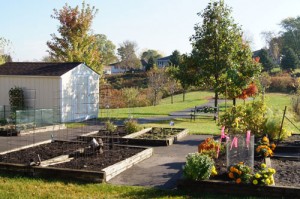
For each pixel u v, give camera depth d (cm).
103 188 693
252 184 646
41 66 2050
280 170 790
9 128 1486
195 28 2217
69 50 2806
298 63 5975
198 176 675
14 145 1204
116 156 930
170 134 1391
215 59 2152
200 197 636
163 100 4050
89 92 2106
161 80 3706
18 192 665
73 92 1959
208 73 2144
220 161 848
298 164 852
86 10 2836
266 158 892
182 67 2253
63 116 1878
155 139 1227
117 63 8744
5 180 743
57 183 723
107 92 3250
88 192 670
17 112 1469
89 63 2856
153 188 696
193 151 1106
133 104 3466
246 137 750
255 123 1191
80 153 946
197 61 2180
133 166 891
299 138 1245
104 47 8312
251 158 746
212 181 666
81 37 2848
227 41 2142
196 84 2236
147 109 2914
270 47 8419
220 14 2158
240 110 1200
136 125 1426
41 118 1584
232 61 2088
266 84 4106
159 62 8800
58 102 1859
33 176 775
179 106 3186
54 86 1866
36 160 859
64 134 1475
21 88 1914
